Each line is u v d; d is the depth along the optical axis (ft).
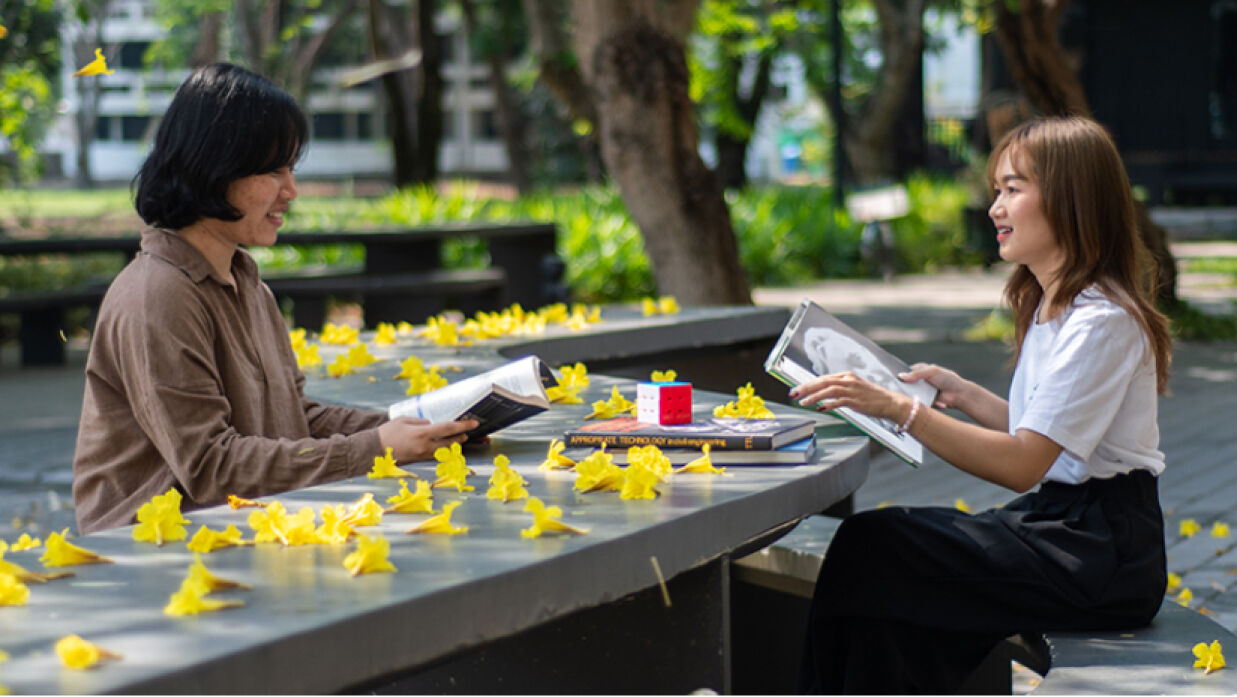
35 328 40.98
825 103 94.84
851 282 68.54
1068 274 9.46
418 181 72.43
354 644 5.91
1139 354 9.16
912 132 96.22
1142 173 101.60
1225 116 103.09
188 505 9.50
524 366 9.57
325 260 54.24
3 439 28.84
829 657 9.65
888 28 83.66
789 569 12.78
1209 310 50.06
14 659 5.46
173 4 110.63
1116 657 8.55
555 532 7.27
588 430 9.59
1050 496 9.51
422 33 71.41
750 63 88.99
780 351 10.12
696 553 7.70
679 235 28.76
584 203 66.59
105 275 49.03
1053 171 9.45
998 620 9.06
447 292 41.22
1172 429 29.25
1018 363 9.95
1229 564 18.85
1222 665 8.29
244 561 6.82
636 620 8.64
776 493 8.39
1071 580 8.95
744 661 13.28
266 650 5.59
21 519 21.40
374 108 188.55
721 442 9.15
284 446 9.19
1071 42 102.37
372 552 6.54
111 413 9.58
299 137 9.92
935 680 9.34
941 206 80.18
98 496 9.61
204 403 9.29
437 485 8.55
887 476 25.35
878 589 9.30
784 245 69.31
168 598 6.23
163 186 9.57
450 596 6.29
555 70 44.06
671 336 17.42
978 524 9.26
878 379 10.48
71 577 6.62
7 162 58.08
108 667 5.35
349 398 11.98
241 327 10.11
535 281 44.75
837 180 73.82
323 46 92.99
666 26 28.86
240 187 9.71
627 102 28.43
